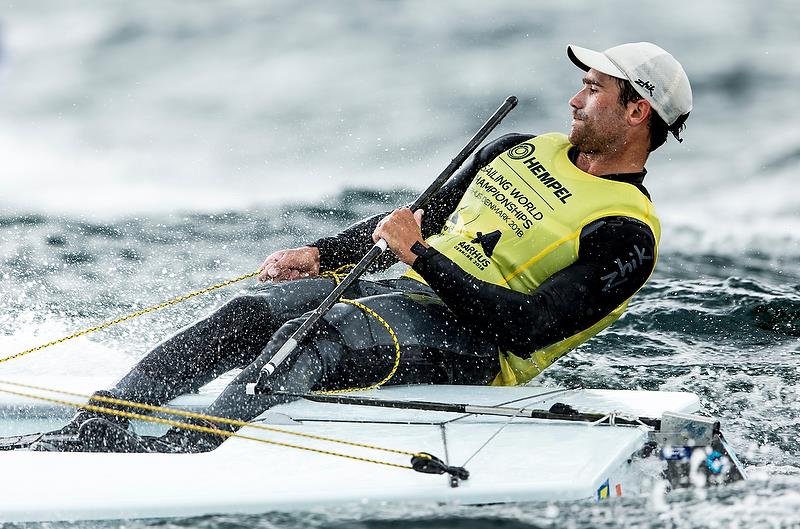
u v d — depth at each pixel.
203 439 11.55
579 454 10.80
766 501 10.11
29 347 15.28
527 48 42.06
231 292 20.22
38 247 22.89
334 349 12.61
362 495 9.92
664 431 11.57
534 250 13.40
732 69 40.19
